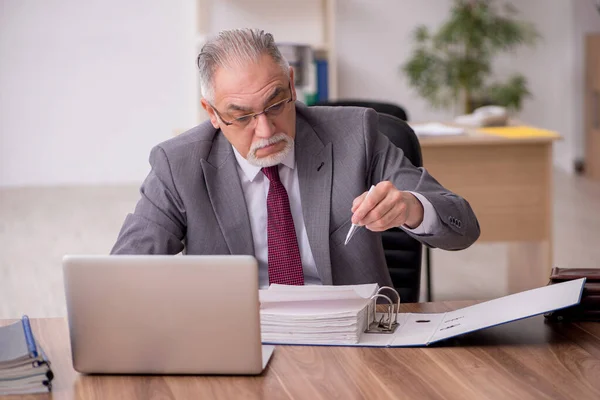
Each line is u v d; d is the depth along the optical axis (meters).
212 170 2.02
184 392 1.39
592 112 7.59
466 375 1.42
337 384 1.40
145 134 7.52
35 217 6.23
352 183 2.02
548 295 1.63
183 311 1.45
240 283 1.43
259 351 1.44
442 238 1.83
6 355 1.42
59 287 4.56
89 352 1.48
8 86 7.27
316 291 1.57
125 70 7.41
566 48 7.80
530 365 1.46
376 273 2.03
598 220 5.98
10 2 7.16
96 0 7.29
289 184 2.04
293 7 7.07
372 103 3.40
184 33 7.43
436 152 3.91
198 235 1.99
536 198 3.97
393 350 1.55
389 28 7.61
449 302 1.86
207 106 1.94
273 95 1.83
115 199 6.87
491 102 7.32
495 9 7.73
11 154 7.36
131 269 1.45
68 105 7.38
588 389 1.35
